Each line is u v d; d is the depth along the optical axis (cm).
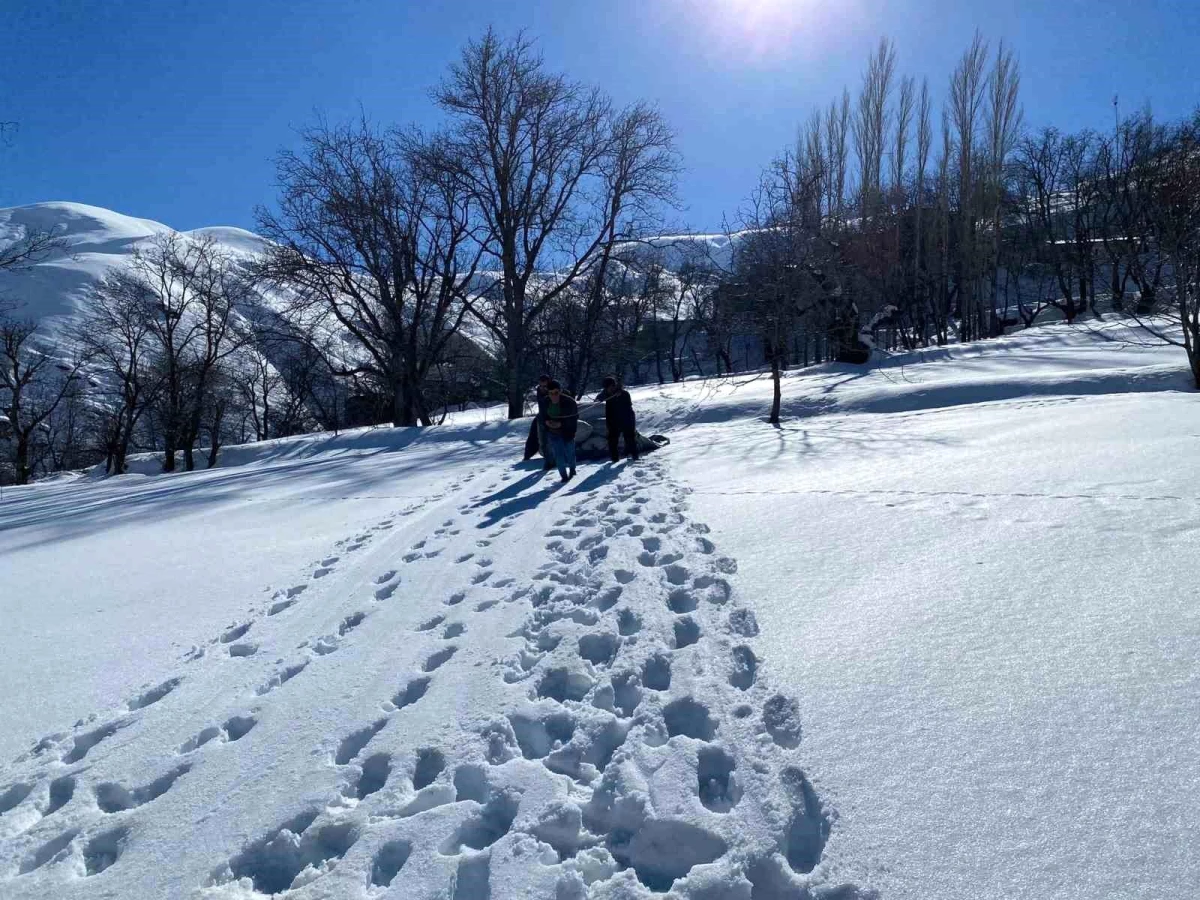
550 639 511
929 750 334
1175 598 450
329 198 2805
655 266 3616
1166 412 1176
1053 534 600
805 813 309
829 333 2723
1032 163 4962
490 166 2838
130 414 3922
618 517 852
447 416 3744
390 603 646
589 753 369
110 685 550
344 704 453
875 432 1395
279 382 5175
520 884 282
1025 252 4950
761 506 837
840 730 358
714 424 1983
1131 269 2373
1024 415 1383
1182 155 2342
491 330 3022
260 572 841
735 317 1936
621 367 3522
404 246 2858
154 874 317
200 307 4447
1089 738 327
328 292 2856
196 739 438
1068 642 414
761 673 425
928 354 2720
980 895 252
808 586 554
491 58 2786
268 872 320
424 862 298
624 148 2852
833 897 261
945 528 657
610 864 293
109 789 395
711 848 294
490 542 838
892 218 3722
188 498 1630
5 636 690
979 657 411
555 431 1240
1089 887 250
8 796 403
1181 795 286
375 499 1317
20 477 3975
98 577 910
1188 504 630
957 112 3988
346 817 336
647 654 463
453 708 424
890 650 433
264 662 547
